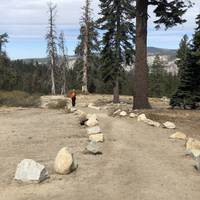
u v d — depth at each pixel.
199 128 20.52
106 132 19.31
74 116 27.62
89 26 66.44
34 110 34.94
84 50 66.69
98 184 10.82
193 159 13.85
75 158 13.73
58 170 11.73
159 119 22.45
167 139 17.72
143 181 11.13
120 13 48.97
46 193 10.11
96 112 29.30
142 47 27.02
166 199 9.73
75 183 10.90
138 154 14.52
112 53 49.31
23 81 114.69
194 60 31.47
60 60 81.94
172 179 11.38
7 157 14.19
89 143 15.54
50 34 77.44
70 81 85.94
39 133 20.08
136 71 27.20
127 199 9.69
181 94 31.28
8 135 19.66
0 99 41.47
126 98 61.53
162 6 27.12
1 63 69.12
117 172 11.98
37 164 11.20
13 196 9.90
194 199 9.78
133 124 21.48
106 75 50.00
